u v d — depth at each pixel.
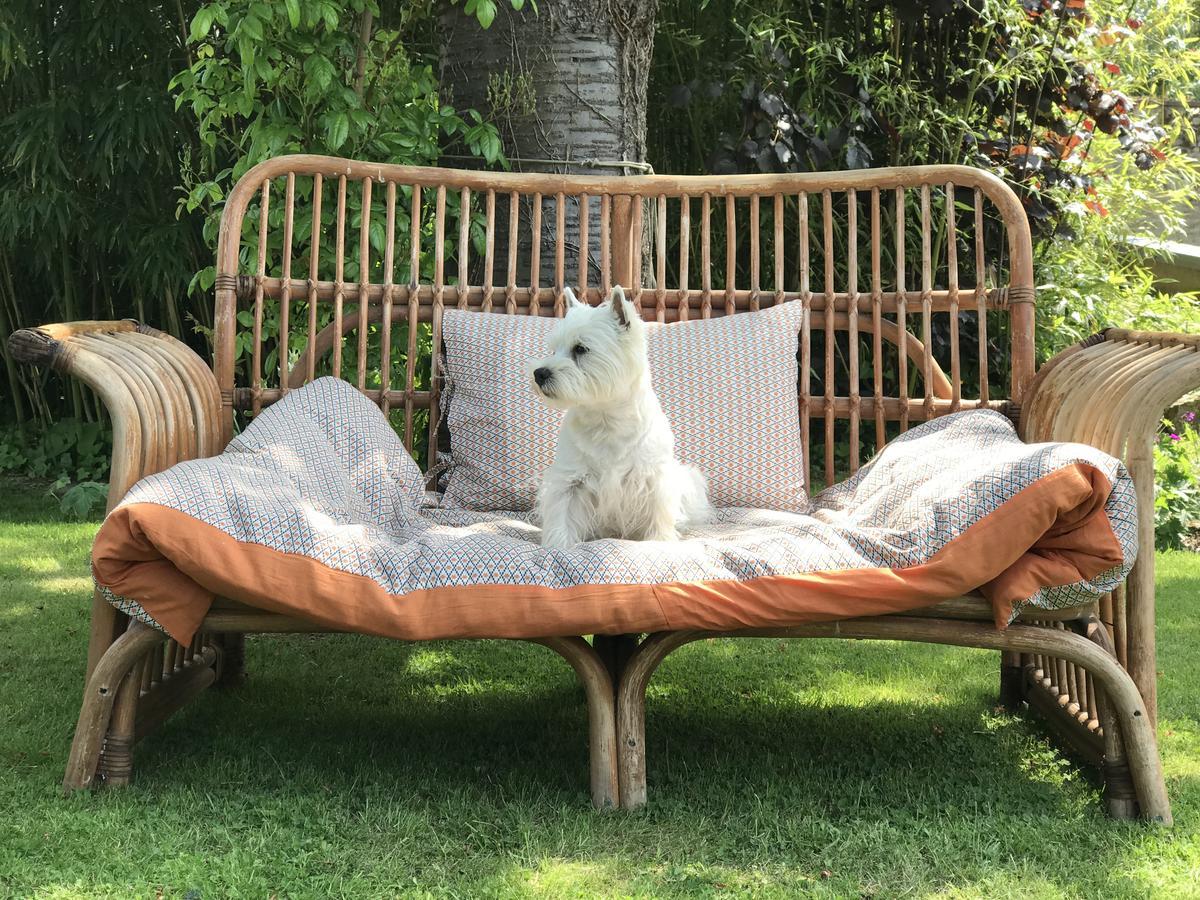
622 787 2.06
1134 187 5.78
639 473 2.49
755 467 2.80
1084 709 2.36
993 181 2.93
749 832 1.98
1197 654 3.16
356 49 3.69
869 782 2.21
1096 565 1.96
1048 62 4.81
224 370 2.84
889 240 5.17
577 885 1.76
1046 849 1.91
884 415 3.00
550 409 2.82
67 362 2.12
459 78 3.57
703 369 2.86
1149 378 2.12
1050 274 5.15
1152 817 2.03
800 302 3.01
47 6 5.09
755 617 1.95
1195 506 4.73
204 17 3.36
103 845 1.85
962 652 3.29
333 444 2.61
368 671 3.06
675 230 5.54
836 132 4.58
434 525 2.53
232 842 1.87
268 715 2.63
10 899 1.67
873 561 2.03
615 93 3.50
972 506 2.00
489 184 3.06
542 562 1.99
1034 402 2.63
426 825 1.97
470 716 2.67
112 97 4.96
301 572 1.92
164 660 2.46
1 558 4.11
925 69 5.00
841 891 1.76
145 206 5.35
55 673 2.87
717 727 2.59
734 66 5.09
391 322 3.05
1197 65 5.69
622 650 2.67
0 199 5.21
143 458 2.16
